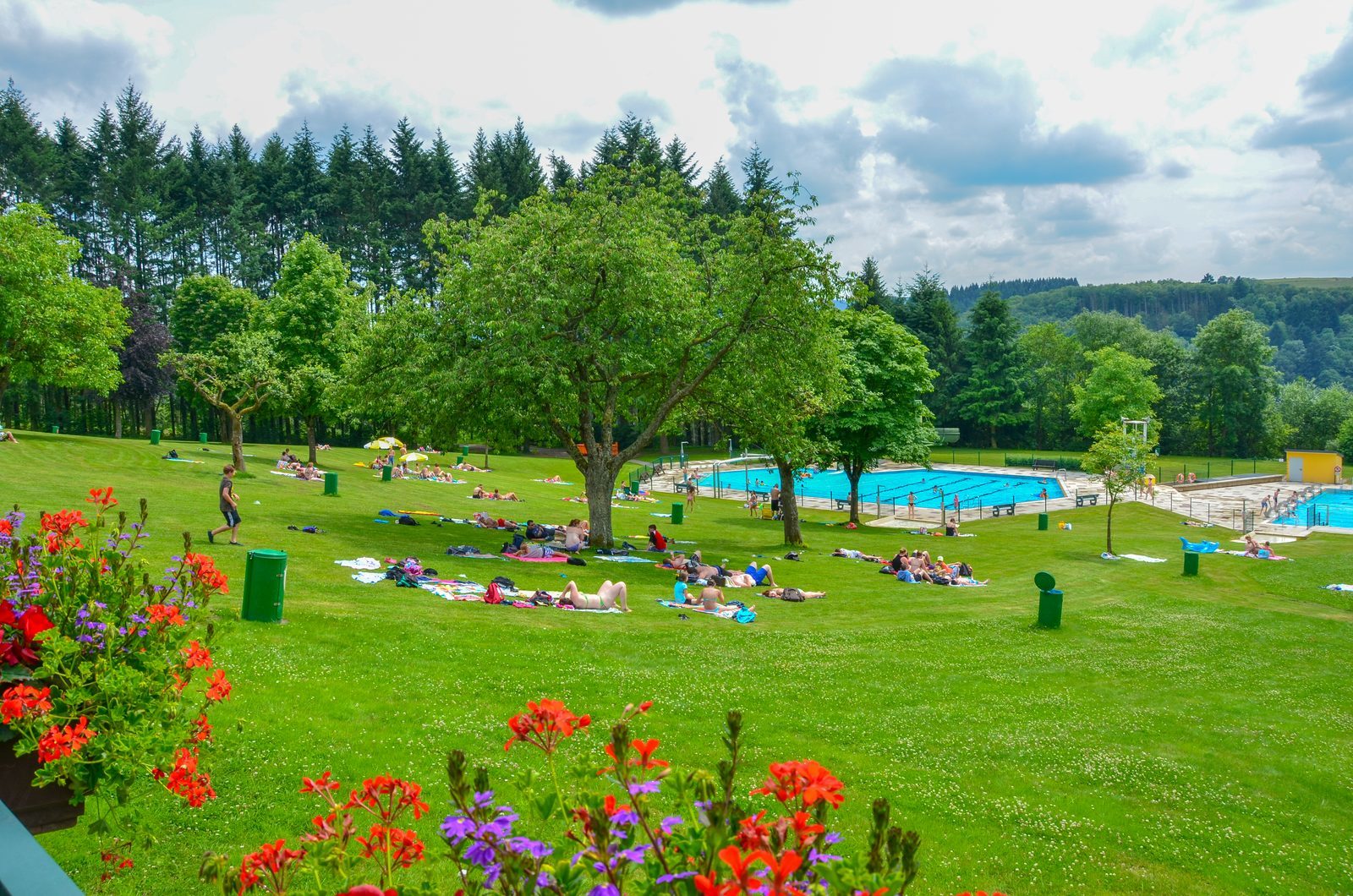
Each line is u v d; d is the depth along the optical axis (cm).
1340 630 2747
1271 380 12325
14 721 495
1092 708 1788
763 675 1802
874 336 5272
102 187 10119
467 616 2016
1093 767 1442
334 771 1129
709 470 9388
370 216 10406
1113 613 2841
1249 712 1847
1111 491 4391
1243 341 12300
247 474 4691
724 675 1780
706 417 4159
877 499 6669
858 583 3241
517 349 3111
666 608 2481
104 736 538
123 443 5719
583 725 323
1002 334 12862
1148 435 9956
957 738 1527
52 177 9850
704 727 1466
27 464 4100
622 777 283
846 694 1730
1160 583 3541
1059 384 13325
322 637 1680
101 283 9300
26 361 5291
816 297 3459
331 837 353
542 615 2159
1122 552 4528
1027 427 13375
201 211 10831
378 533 3209
